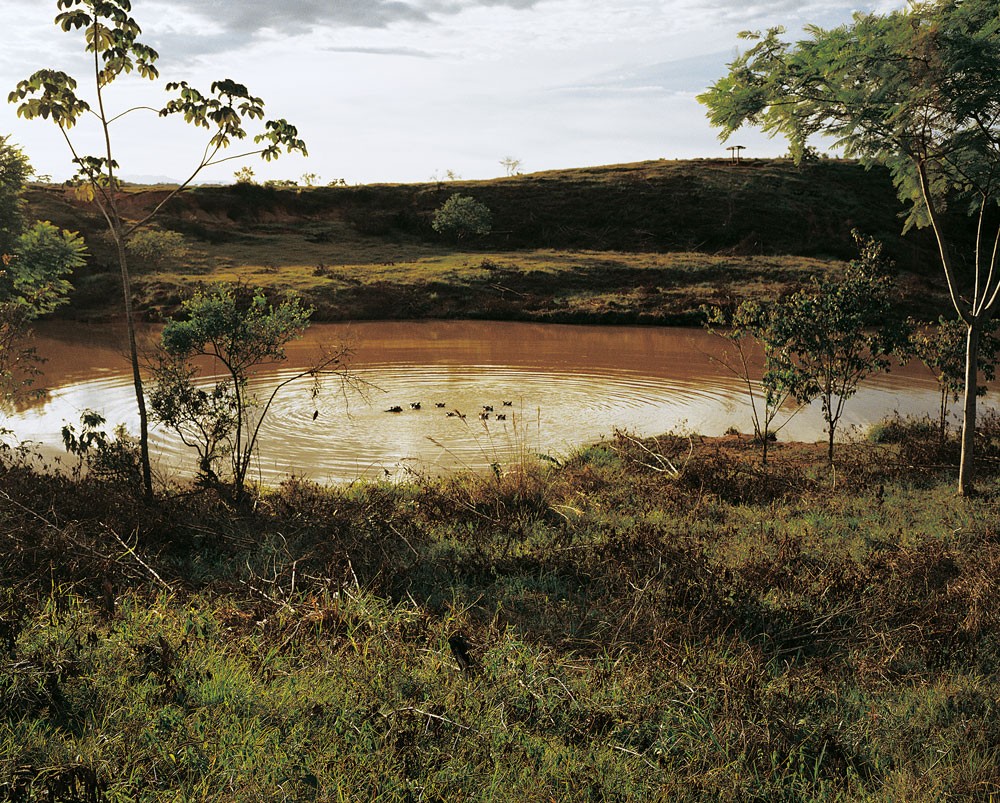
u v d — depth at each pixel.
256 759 3.94
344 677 5.05
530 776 4.06
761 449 14.88
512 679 5.14
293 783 3.77
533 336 36.06
